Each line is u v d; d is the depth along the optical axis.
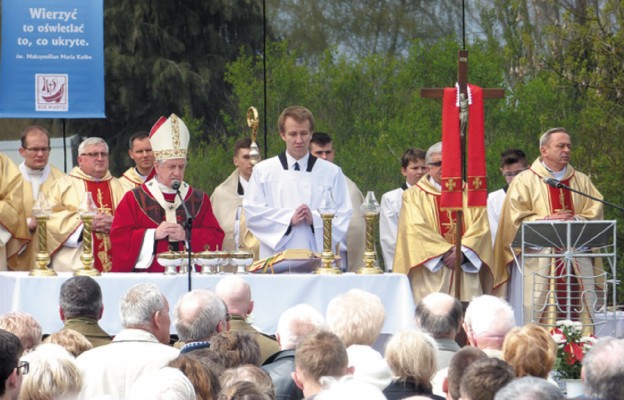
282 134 28.03
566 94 46.25
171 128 27.31
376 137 47.88
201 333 16.66
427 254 29.56
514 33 48.88
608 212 42.53
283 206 27.55
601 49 44.09
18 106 32.19
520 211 30.20
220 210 32.53
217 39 52.84
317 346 13.41
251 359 15.66
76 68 32.44
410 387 14.27
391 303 24.92
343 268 30.47
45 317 24.25
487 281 30.06
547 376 14.42
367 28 50.31
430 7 50.12
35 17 32.22
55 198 30.64
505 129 46.53
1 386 12.60
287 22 51.47
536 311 27.64
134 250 26.47
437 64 48.69
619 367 11.41
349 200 28.34
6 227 28.92
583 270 29.42
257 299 24.42
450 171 27.38
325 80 49.44
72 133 53.03
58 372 13.23
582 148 43.88
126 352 16.38
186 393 11.41
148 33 53.03
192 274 24.52
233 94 52.00
